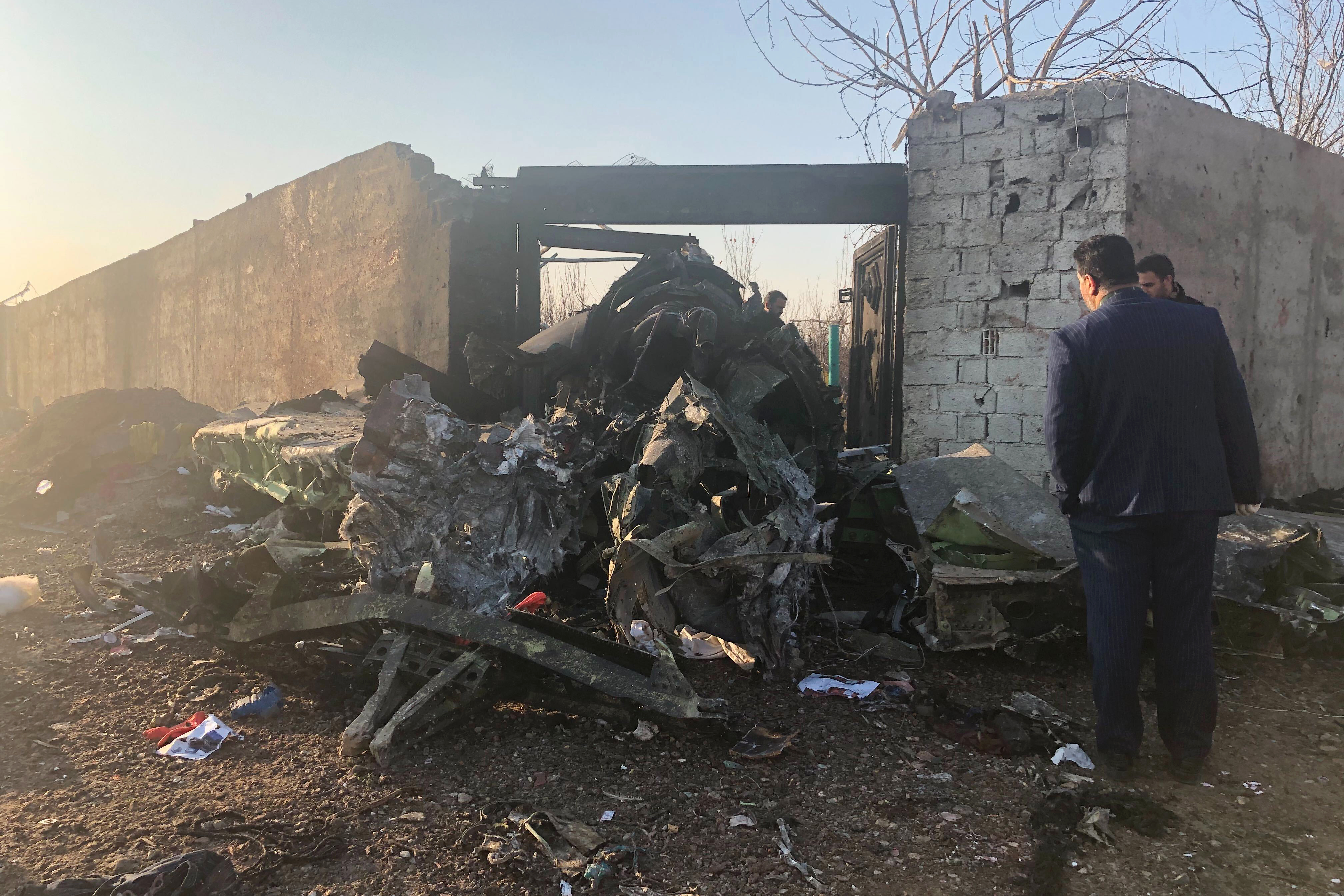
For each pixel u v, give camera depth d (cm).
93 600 442
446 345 802
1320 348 720
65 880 194
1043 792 262
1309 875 217
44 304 2225
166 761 274
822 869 219
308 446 514
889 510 477
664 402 473
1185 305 267
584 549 423
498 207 799
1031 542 373
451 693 293
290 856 216
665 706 282
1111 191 568
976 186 605
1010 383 596
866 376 917
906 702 334
